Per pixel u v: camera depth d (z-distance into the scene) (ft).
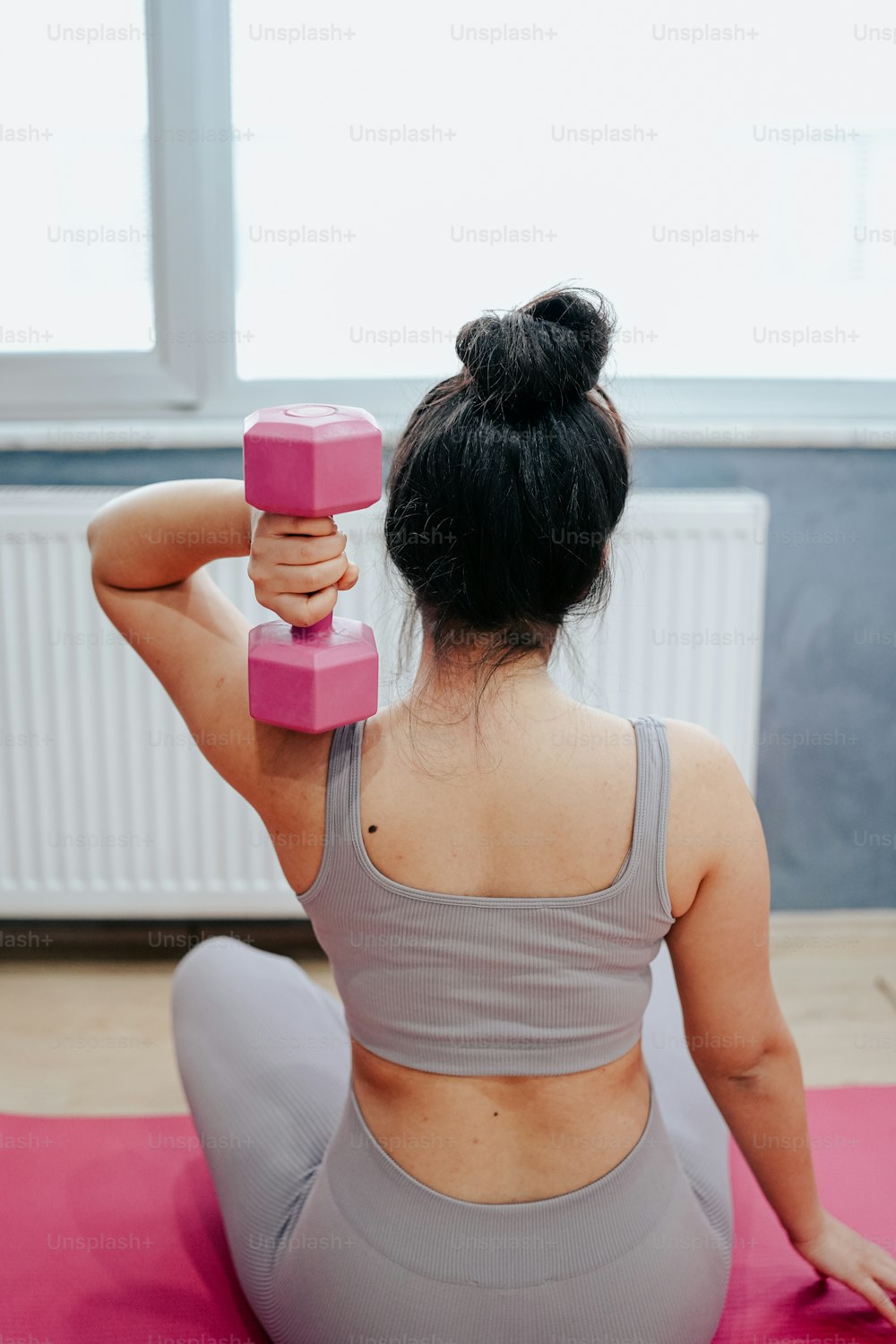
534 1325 3.13
